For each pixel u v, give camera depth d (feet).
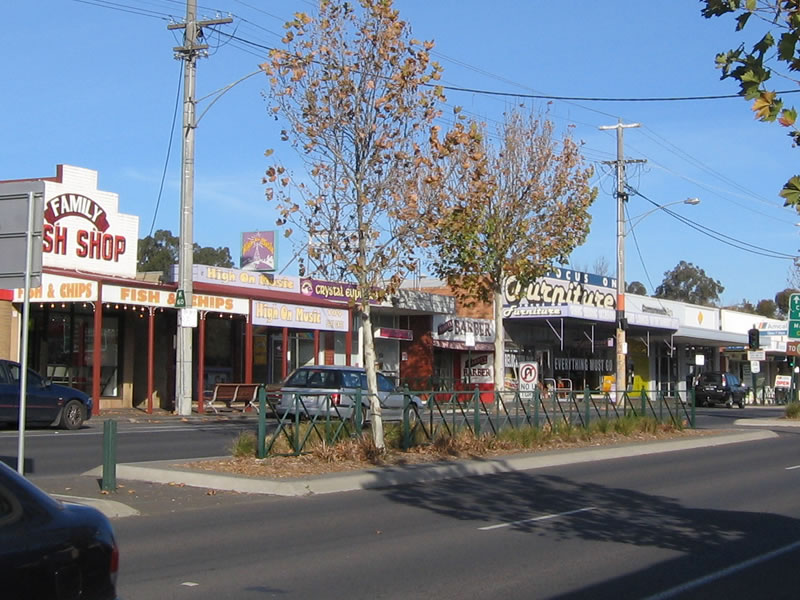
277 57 53.88
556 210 112.06
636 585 28.53
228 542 34.32
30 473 50.06
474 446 63.10
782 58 22.98
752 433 89.25
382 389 80.48
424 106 54.49
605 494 48.49
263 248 120.26
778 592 27.94
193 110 96.68
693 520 40.57
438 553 32.99
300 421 55.47
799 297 108.78
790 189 22.43
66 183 99.71
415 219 55.16
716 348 220.64
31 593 15.87
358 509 42.34
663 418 86.99
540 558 32.32
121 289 96.17
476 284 111.86
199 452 62.03
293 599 26.40
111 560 17.67
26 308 37.68
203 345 105.91
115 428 44.88
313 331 128.47
